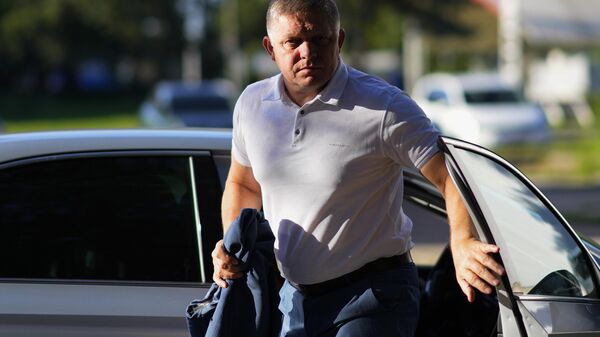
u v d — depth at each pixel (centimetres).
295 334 430
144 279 486
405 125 408
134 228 492
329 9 406
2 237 482
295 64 405
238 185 460
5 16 8319
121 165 500
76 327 469
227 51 7919
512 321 414
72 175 495
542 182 2384
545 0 3425
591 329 445
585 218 1717
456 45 6381
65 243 486
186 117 2914
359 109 409
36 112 7212
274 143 421
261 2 7544
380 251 423
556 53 5066
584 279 461
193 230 493
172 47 8538
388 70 7762
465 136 2862
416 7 5444
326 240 419
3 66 8931
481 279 384
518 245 449
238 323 429
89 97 9119
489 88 2988
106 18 8062
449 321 567
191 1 8550
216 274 426
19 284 475
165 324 472
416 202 542
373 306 419
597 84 5066
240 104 437
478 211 402
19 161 491
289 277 429
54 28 8150
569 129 3834
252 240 422
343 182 412
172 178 501
